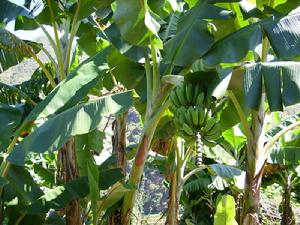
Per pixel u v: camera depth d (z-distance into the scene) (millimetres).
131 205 4629
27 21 6434
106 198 4629
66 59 5938
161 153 7117
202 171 9086
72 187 5023
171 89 4414
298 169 8453
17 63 5887
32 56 5594
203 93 3875
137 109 5613
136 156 4500
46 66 6949
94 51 6785
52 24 5887
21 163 4148
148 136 4488
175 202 6883
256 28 4121
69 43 5938
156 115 4461
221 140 8180
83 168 6730
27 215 5465
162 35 5234
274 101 3766
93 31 6609
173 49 4270
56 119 4414
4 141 4652
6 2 5914
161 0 5406
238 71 4348
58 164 5551
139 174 4520
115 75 5234
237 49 4035
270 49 5898
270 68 3930
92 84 4770
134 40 4379
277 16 4234
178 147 6898
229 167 6973
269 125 7809
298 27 4004
